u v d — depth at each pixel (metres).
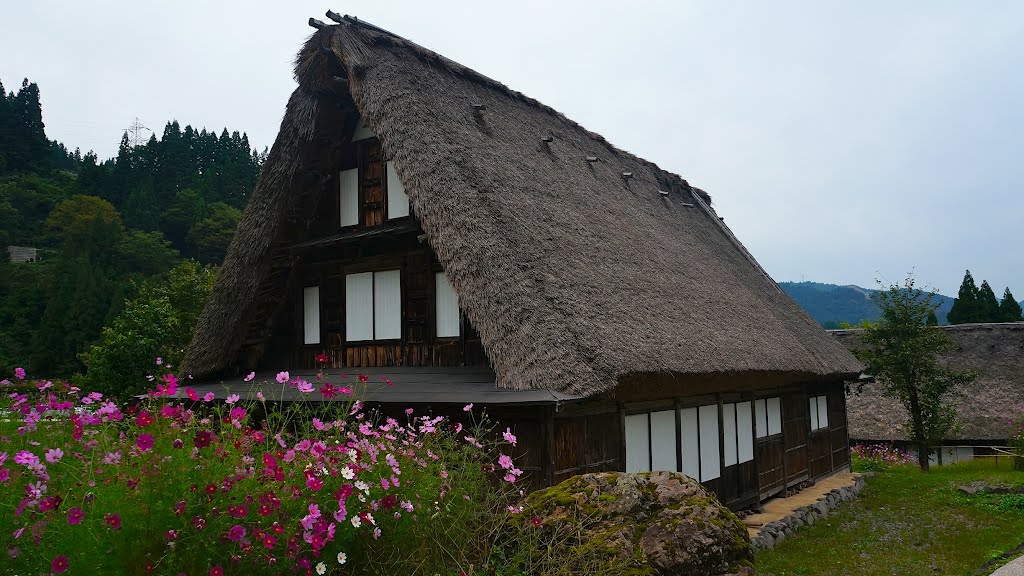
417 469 3.95
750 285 13.55
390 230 8.79
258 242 9.72
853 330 23.75
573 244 8.64
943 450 19.64
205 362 10.16
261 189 9.92
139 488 2.83
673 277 10.24
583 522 4.50
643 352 7.09
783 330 11.84
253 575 2.93
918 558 7.77
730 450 9.98
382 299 9.42
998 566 7.30
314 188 10.18
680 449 8.79
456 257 7.41
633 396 7.85
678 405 8.84
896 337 16.42
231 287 9.99
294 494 3.12
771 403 11.54
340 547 3.24
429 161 8.05
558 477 6.68
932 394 16.11
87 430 3.53
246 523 2.94
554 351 6.54
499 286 7.09
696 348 8.13
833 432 14.48
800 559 7.78
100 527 2.72
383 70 8.96
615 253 9.39
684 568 4.24
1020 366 20.58
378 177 9.73
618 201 11.87
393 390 7.69
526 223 8.19
